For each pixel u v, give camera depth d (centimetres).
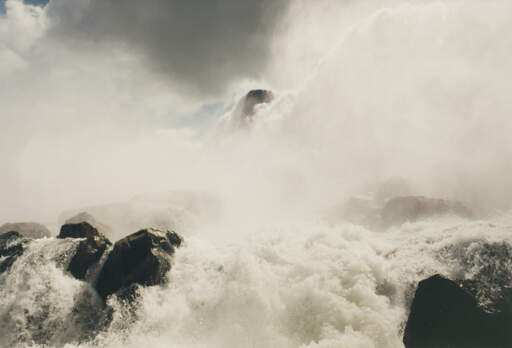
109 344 816
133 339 823
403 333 739
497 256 788
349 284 853
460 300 698
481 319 659
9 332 862
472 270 793
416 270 856
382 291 843
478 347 645
